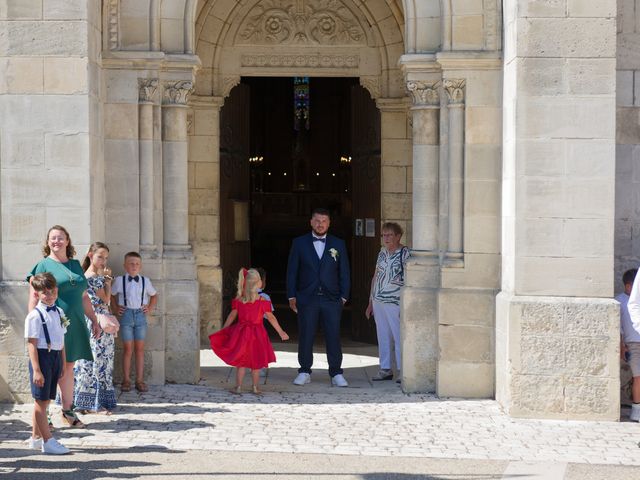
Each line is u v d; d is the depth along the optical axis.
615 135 10.35
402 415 10.05
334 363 11.85
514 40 10.09
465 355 10.90
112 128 11.12
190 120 14.56
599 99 9.94
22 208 10.37
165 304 11.30
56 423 9.38
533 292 10.02
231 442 8.78
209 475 7.70
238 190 16.03
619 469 8.09
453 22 10.88
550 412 9.96
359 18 14.51
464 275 10.92
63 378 9.19
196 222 14.76
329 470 7.93
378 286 12.30
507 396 10.05
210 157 14.70
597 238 9.97
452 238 10.98
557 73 9.95
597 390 9.91
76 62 10.32
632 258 10.87
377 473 7.86
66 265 9.17
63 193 10.36
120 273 11.17
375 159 14.83
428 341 11.16
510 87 10.32
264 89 35.28
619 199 10.84
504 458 8.41
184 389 11.13
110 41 11.09
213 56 14.46
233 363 11.05
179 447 8.58
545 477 7.82
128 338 10.83
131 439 8.82
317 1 14.52
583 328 9.91
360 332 15.54
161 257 11.24
